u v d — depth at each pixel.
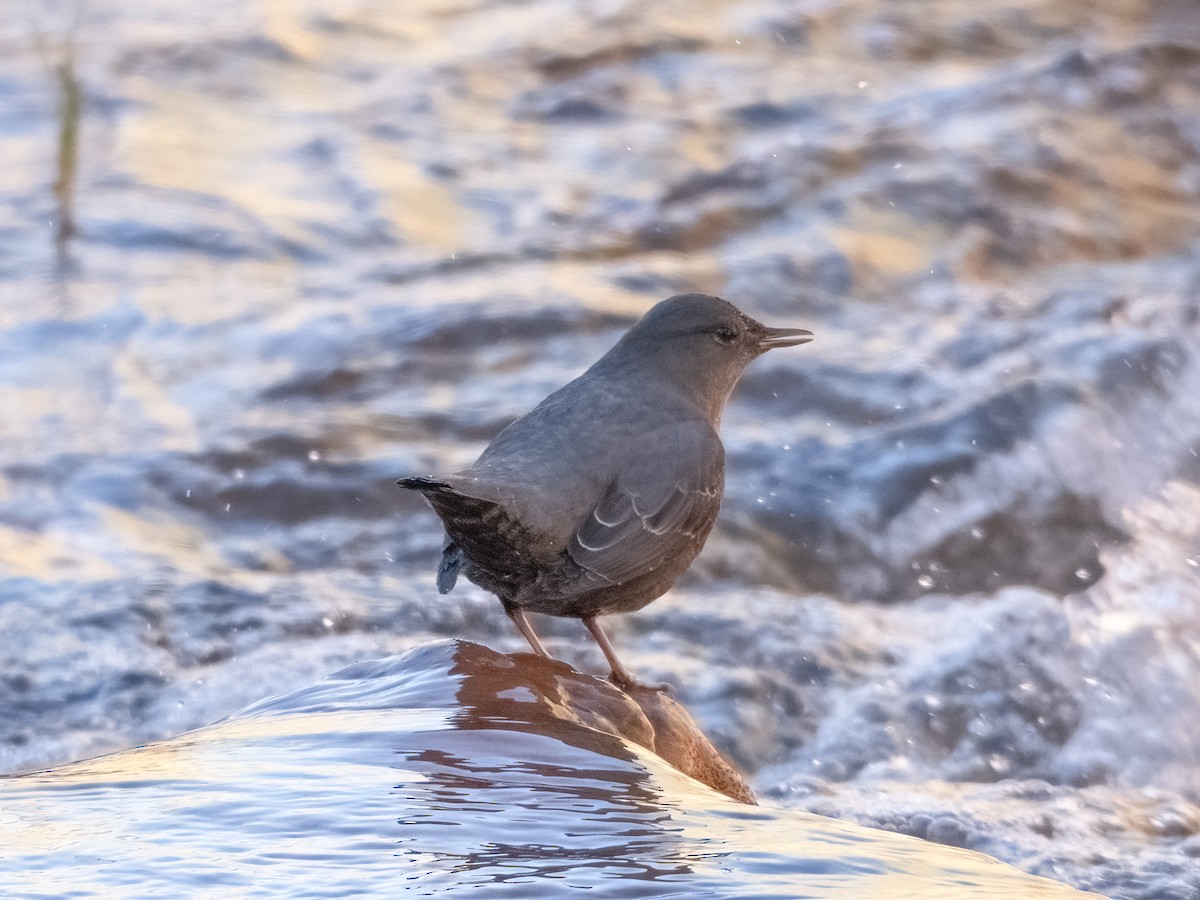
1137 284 18.62
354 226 21.20
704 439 7.46
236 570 13.41
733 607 12.80
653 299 18.17
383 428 15.43
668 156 23.36
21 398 16.39
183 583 12.67
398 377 16.61
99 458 14.82
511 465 6.91
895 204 20.39
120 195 21.48
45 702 11.05
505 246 20.06
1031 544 13.93
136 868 4.05
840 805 10.52
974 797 10.79
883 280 18.92
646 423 7.35
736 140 23.95
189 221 20.81
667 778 5.05
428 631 12.26
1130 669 12.16
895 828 10.27
